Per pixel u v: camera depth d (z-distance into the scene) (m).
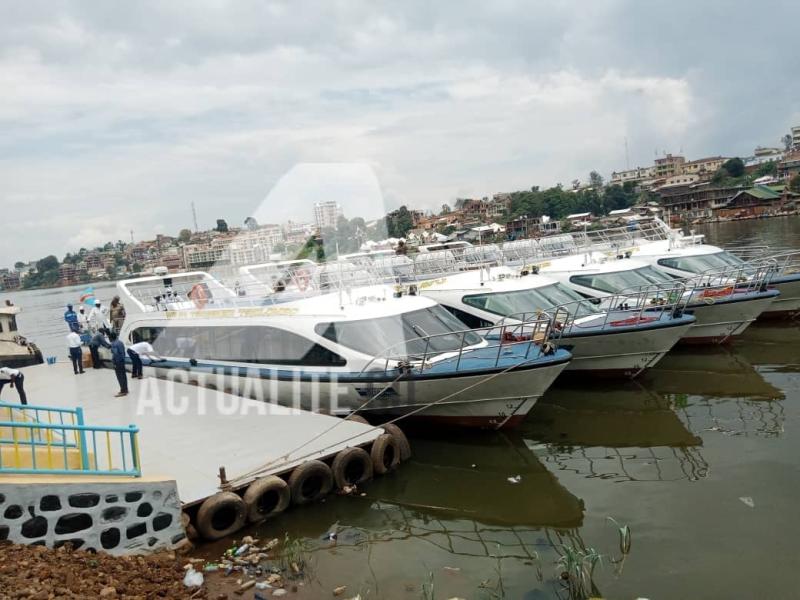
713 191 107.38
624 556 8.02
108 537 7.81
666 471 10.69
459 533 9.00
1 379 12.47
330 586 7.54
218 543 8.66
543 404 15.15
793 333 20.61
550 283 18.59
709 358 18.33
